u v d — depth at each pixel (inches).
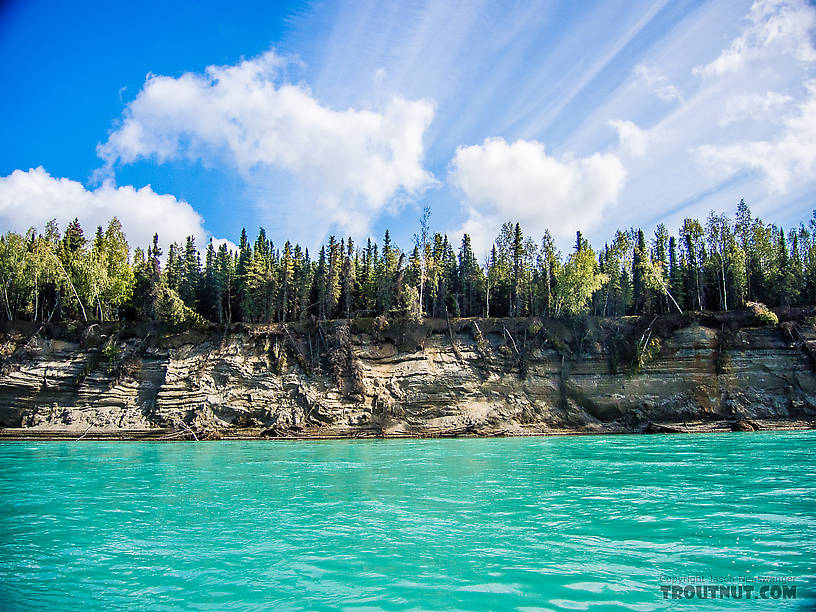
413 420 2395.4
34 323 2706.7
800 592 425.1
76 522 680.4
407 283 3078.2
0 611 411.5
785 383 2364.7
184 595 440.1
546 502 765.9
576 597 422.0
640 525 627.2
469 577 468.1
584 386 2476.6
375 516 695.1
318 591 442.9
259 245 3708.2
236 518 693.9
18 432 2326.5
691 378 2428.6
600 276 2906.0
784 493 797.9
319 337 2635.3
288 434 2300.7
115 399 2475.4
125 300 3240.7
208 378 2522.1
